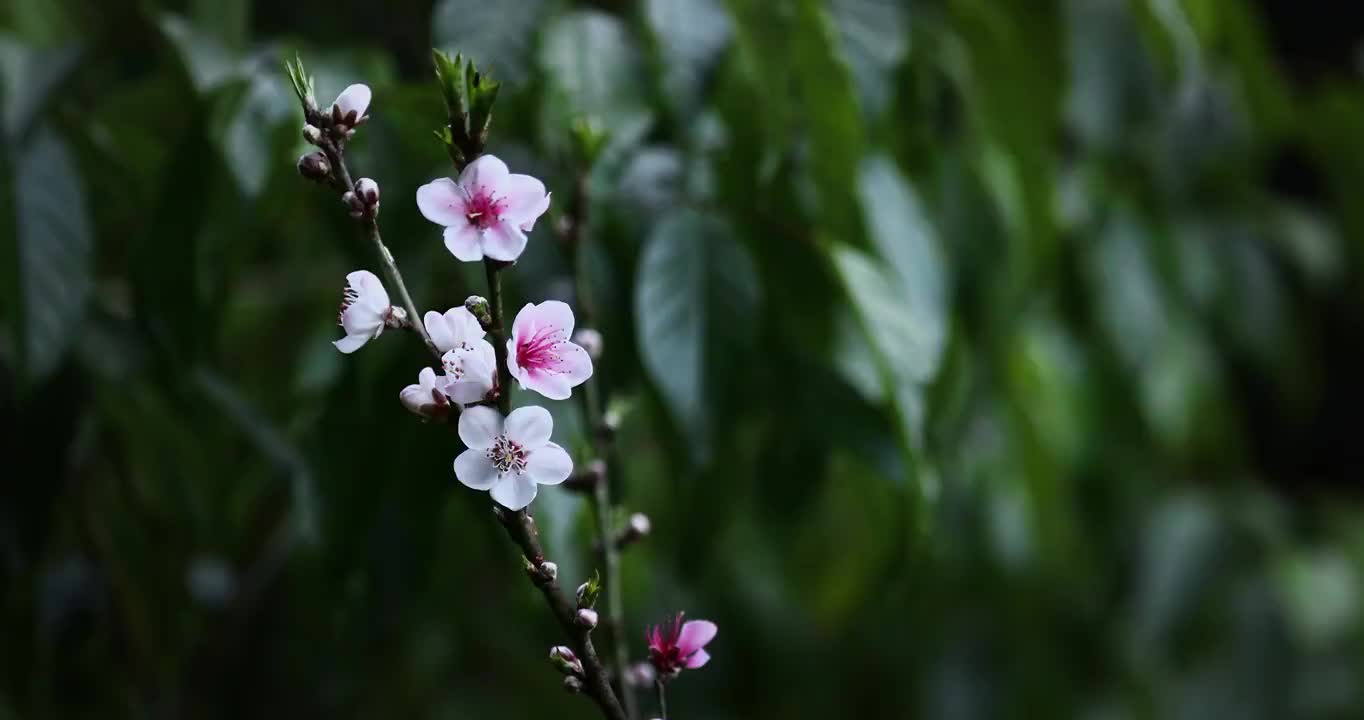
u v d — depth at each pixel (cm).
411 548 155
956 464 205
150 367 159
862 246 153
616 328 152
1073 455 219
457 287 155
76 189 150
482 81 115
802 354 153
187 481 174
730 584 234
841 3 156
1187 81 220
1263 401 398
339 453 151
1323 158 263
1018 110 166
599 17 153
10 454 155
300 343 196
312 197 151
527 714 212
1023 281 177
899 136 169
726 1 148
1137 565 278
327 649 206
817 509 207
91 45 155
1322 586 288
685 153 153
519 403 142
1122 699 266
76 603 171
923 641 247
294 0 204
